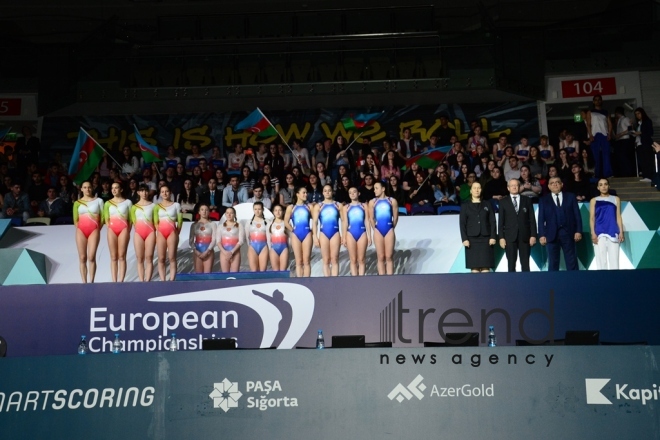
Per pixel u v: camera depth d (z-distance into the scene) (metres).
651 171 17.34
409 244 15.55
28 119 20.95
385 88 19.80
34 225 16.17
